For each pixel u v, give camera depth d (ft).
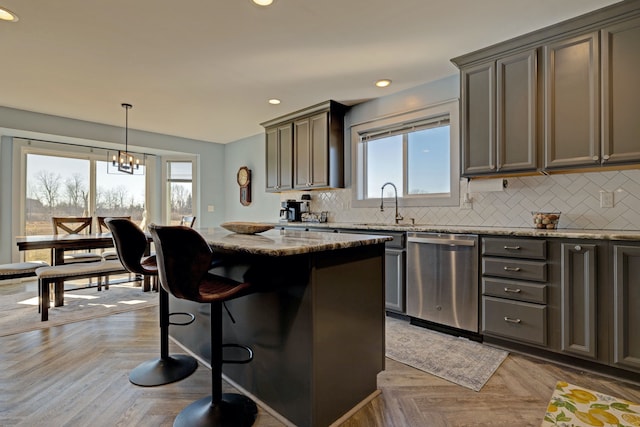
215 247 5.27
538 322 7.27
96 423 5.22
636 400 5.81
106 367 7.04
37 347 8.05
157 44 8.41
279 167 15.03
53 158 16.63
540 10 7.06
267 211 17.79
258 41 8.32
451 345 8.22
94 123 15.56
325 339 5.04
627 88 6.82
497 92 8.55
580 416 5.37
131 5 6.81
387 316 10.48
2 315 10.44
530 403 5.77
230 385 6.32
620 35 6.88
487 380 6.55
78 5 6.77
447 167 11.14
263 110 13.88
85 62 9.38
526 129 8.11
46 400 5.82
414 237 9.45
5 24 7.43
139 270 6.50
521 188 9.30
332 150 13.14
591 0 6.71
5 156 15.03
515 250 7.60
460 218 10.54
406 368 7.06
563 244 6.95
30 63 9.41
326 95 12.24
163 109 13.69
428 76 10.59
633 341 6.22
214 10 7.02
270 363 5.51
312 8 6.98
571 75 7.48
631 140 6.79
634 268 6.21
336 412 5.25
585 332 6.70
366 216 13.12
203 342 7.27
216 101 12.72
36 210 16.15
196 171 19.95
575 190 8.43
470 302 8.36
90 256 13.67
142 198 19.34
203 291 5.15
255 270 5.69
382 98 12.44
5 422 5.21
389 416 5.44
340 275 5.31
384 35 8.07
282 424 5.24
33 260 16.08
